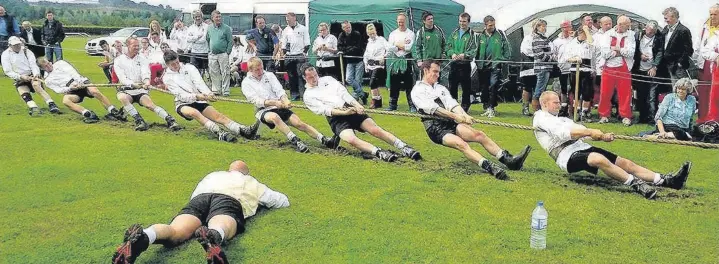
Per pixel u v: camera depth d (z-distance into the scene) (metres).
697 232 5.54
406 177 7.32
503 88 14.28
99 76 19.47
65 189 6.82
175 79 9.84
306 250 5.11
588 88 11.40
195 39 15.88
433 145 9.20
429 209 6.11
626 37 10.90
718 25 9.98
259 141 9.46
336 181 7.14
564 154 6.95
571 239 5.34
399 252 5.06
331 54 14.16
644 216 5.95
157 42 15.20
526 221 5.79
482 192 6.70
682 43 10.75
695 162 8.20
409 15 15.98
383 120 11.55
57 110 11.99
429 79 7.88
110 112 11.26
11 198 6.53
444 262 4.88
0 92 15.11
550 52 11.84
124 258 4.38
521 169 7.72
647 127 10.80
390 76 12.51
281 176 7.36
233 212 5.29
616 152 8.81
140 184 7.02
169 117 10.45
